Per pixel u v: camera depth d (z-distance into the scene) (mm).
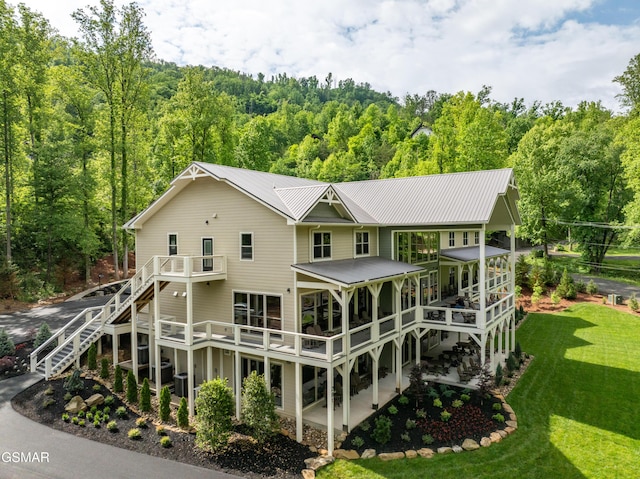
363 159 82000
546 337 27016
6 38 30516
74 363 19641
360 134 89000
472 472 12219
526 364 21984
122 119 35844
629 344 25266
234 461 12766
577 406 16828
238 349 15898
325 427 14781
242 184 17641
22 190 34562
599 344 25312
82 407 15984
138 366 19234
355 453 13133
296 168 78812
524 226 48031
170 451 13289
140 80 36594
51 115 35875
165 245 20672
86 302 31672
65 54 42281
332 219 18125
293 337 16031
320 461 12750
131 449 13383
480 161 40375
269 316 16922
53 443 13664
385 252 21547
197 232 19266
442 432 14383
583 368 21266
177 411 15391
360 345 15336
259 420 13625
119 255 48188
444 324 19062
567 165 45750
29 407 16141
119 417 15469
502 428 14742
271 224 16688
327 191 17266
